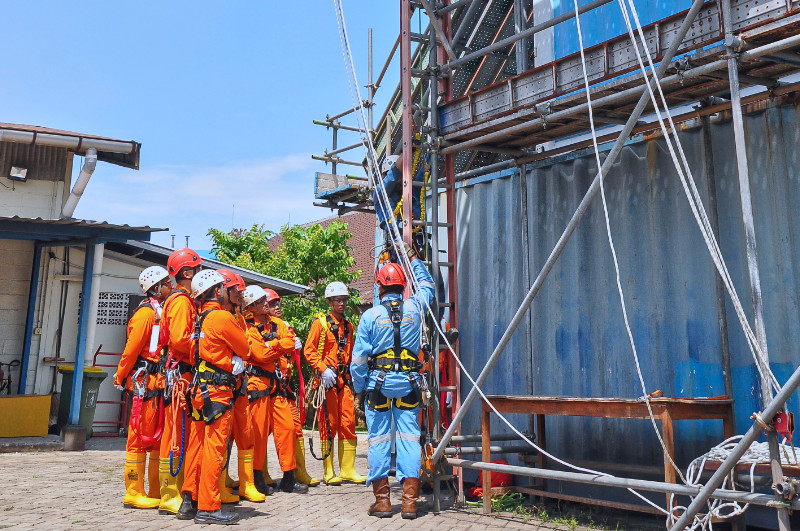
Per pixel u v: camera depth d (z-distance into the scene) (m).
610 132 6.88
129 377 5.87
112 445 11.20
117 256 13.26
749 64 4.62
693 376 5.57
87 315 11.08
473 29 8.36
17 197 12.36
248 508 5.80
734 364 5.32
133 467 5.76
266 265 18.05
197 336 5.24
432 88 6.66
